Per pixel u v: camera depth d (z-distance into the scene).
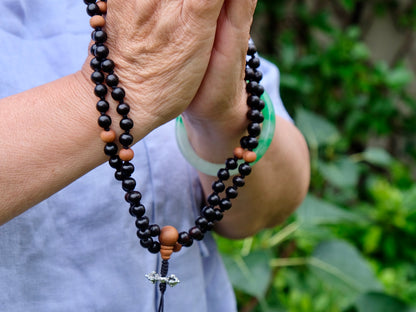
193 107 0.62
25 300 0.70
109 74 0.55
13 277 0.69
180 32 0.53
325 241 1.47
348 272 1.42
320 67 2.75
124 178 0.61
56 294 0.72
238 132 0.66
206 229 0.69
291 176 0.82
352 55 2.77
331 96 2.90
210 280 0.97
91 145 0.57
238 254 1.45
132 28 0.54
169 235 0.65
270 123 0.69
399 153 3.65
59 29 0.77
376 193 2.63
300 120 1.80
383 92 3.04
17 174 0.53
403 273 2.39
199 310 0.88
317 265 1.44
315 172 2.20
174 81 0.55
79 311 0.74
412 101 3.17
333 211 1.52
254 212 0.83
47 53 0.75
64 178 0.56
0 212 0.54
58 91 0.56
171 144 0.79
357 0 3.24
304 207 1.52
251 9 0.54
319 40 3.15
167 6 0.52
